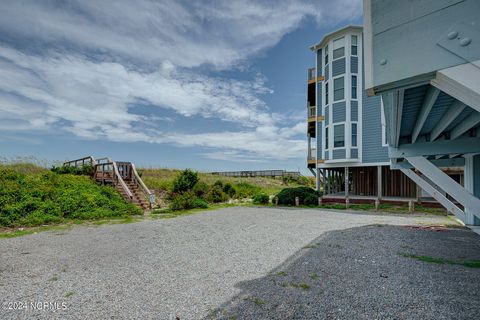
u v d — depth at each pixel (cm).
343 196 1664
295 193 1552
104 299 330
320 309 298
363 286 363
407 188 1602
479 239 651
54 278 401
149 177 1895
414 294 335
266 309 299
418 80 202
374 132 1481
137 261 486
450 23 182
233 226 854
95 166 1360
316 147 1750
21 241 636
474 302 311
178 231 770
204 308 304
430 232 739
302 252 543
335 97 1596
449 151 588
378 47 217
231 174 3659
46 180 1126
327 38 1648
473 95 172
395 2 210
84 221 920
